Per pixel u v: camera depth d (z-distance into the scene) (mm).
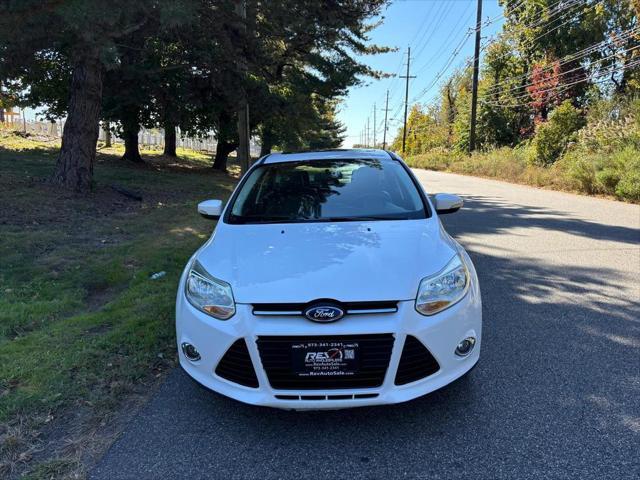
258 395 2600
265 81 18859
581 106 34812
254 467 2471
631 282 5492
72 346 3807
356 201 3846
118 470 2455
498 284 5516
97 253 6676
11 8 6375
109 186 12656
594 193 15352
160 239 7641
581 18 35656
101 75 11445
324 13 11164
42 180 11664
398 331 2533
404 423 2818
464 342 2779
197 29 12305
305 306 2551
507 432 2705
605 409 2910
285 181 4180
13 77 13234
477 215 10773
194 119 20625
